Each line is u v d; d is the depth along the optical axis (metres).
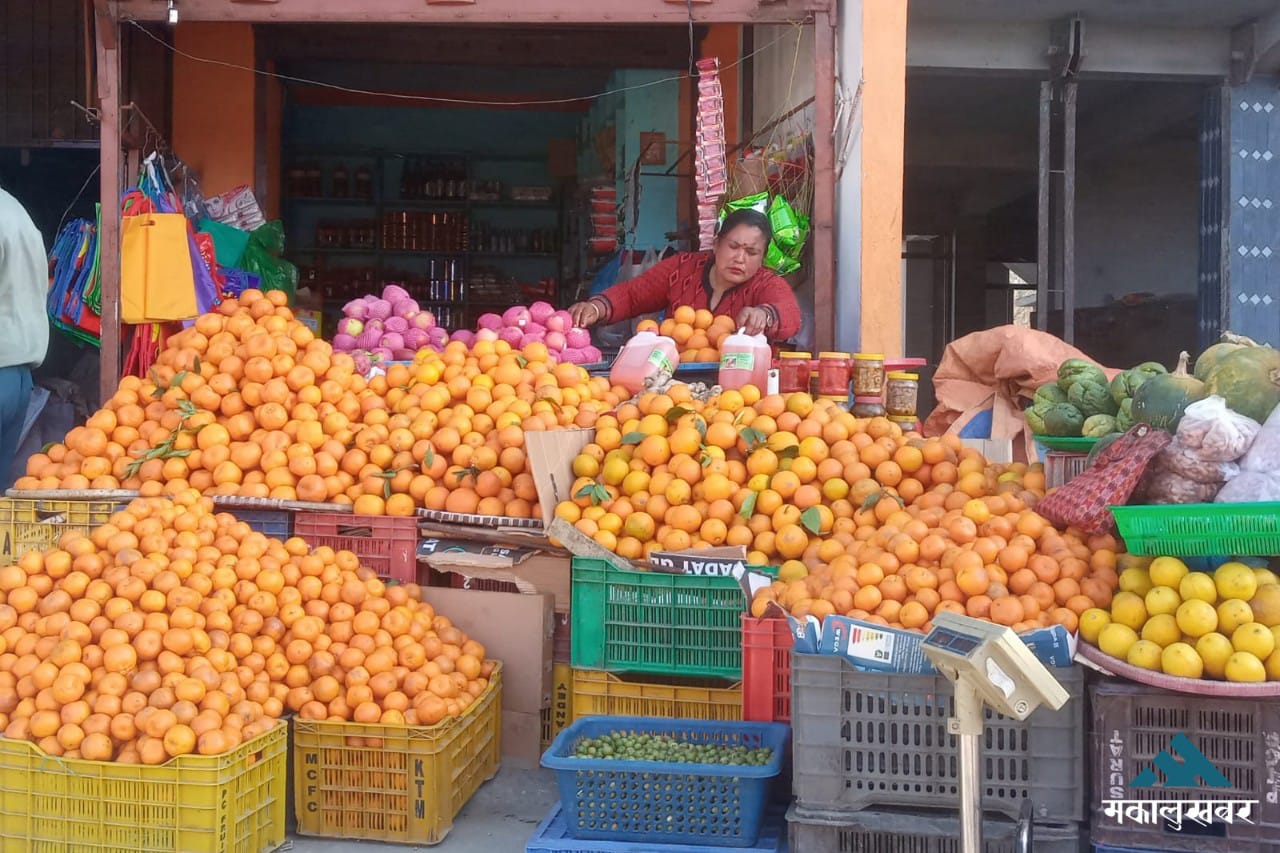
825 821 2.88
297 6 5.27
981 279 11.72
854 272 5.36
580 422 4.26
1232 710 2.72
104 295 5.31
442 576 4.20
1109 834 2.78
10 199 4.77
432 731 3.27
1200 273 7.34
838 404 4.62
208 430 4.17
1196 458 2.98
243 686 3.29
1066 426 4.19
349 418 4.35
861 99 5.26
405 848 3.27
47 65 7.12
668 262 5.90
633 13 5.30
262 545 3.58
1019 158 9.56
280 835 3.25
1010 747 2.85
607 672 3.72
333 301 10.65
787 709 3.36
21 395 4.84
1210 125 7.20
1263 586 2.77
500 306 10.90
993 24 7.00
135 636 3.15
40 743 3.03
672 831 3.00
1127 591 2.90
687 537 3.64
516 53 8.64
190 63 8.08
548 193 10.87
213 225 7.25
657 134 8.58
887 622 3.00
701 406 4.14
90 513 4.01
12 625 3.26
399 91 10.56
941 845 2.85
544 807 3.54
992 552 3.06
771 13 5.34
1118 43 7.06
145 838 2.96
